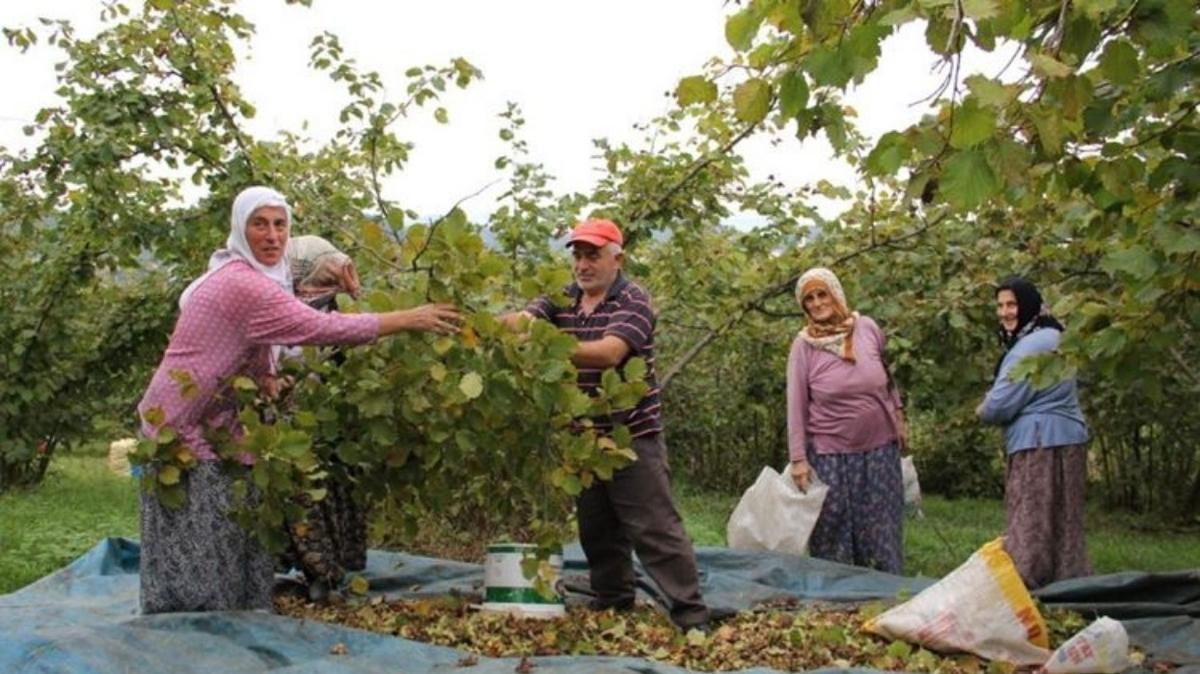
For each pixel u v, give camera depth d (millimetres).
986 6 3197
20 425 13656
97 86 9898
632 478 5965
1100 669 5297
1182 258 5281
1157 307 5453
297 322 5426
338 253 6484
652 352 6055
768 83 3805
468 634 5684
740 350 12367
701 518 13477
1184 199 5059
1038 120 3703
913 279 10180
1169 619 6246
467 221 5527
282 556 6266
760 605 6797
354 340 5406
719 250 10641
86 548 9555
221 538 5609
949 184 3480
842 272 10266
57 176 10461
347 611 6062
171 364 5555
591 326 6039
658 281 10891
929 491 18375
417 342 5539
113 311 13312
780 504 7855
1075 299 5824
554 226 9750
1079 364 5535
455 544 9195
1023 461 7367
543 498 5859
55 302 12914
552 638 5613
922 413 14422
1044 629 5660
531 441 5684
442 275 5508
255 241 5637
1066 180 4961
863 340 7918
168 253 10953
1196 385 11008
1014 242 10102
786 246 10602
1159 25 3838
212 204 10164
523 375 5422
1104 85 4758
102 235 10938
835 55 3557
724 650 5605
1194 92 5164
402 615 5973
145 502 5613
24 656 4941
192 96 9953
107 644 5051
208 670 5027
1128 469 15156
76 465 19219
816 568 7445
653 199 10156
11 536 9953
